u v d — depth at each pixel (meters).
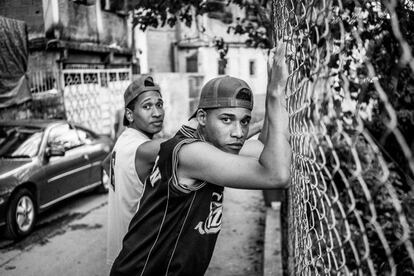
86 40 12.05
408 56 0.64
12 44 8.70
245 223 6.55
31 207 6.07
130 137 2.56
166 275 1.73
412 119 1.87
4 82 8.55
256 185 1.45
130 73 14.59
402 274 2.05
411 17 1.91
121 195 2.42
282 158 1.40
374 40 1.88
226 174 1.50
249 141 2.09
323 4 1.16
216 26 21.92
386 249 0.79
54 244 5.73
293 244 2.66
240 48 23.59
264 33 6.50
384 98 0.71
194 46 21.83
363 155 2.13
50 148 6.55
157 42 22.14
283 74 1.44
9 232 5.71
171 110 16.61
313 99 1.28
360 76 1.92
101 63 12.91
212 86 1.69
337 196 1.06
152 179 1.76
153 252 1.75
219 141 1.68
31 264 5.10
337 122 1.04
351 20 1.88
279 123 1.42
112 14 13.41
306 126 1.40
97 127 12.60
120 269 1.83
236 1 6.02
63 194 6.79
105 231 6.20
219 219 1.76
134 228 1.85
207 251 1.74
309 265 1.59
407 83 1.82
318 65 1.29
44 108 10.07
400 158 1.94
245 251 5.37
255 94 25.05
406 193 2.17
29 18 10.33
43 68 10.45
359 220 0.92
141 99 2.84
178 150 1.63
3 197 5.57
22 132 6.68
